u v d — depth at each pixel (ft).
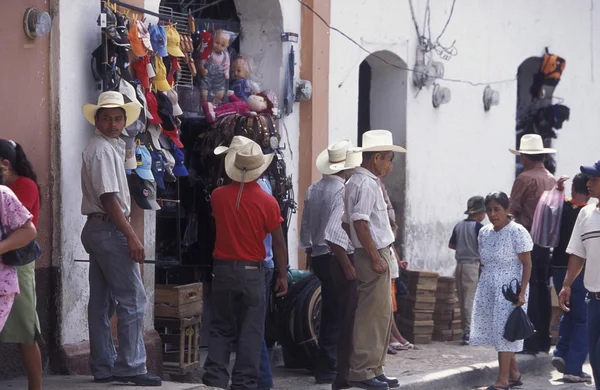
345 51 38.99
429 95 43.32
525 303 30.78
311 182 37.04
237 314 26.89
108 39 27.22
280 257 26.96
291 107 36.37
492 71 46.96
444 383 32.19
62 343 26.86
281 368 33.30
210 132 32.50
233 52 36.11
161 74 28.73
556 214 34.53
